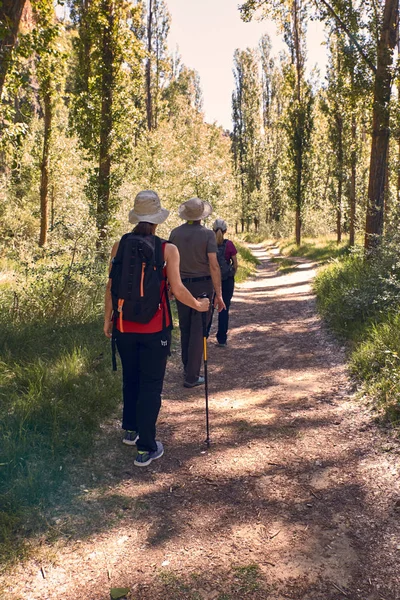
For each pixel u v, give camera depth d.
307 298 11.69
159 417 4.58
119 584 2.42
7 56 7.21
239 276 17.44
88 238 8.65
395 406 4.16
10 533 2.70
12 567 2.49
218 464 3.63
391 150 17.78
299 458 3.67
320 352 6.67
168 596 2.34
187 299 3.45
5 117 9.54
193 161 35.88
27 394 4.27
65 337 6.14
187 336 5.46
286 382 5.56
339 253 22.61
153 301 3.34
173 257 3.44
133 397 3.77
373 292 7.31
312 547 2.66
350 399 4.77
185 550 2.68
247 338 7.96
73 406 4.18
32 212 24.53
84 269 7.95
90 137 15.65
